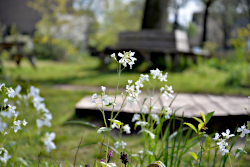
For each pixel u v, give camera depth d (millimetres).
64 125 3400
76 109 3578
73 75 8906
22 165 1670
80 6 24359
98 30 31281
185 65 10102
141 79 1309
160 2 11094
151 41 10516
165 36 10492
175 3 25672
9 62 12492
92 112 3508
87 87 6656
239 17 28984
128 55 1172
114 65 11461
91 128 3289
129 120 3115
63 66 12500
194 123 2816
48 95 5277
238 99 3898
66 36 19297
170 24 31797
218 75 8562
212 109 3055
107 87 6605
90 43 30469
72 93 5617
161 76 1387
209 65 11273
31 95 1576
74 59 16594
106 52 11148
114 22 30656
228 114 2754
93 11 26062
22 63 12688
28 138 2572
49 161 2250
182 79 7531
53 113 3922
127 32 11008
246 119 2768
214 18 29938
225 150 1197
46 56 16172
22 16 27516
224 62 11164
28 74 8766
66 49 16625
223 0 27875
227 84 6891
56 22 17562
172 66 10016
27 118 2354
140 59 10430
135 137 2975
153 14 11117
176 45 10406
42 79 7777
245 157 2250
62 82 7324
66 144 2764
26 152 2275
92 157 2434
